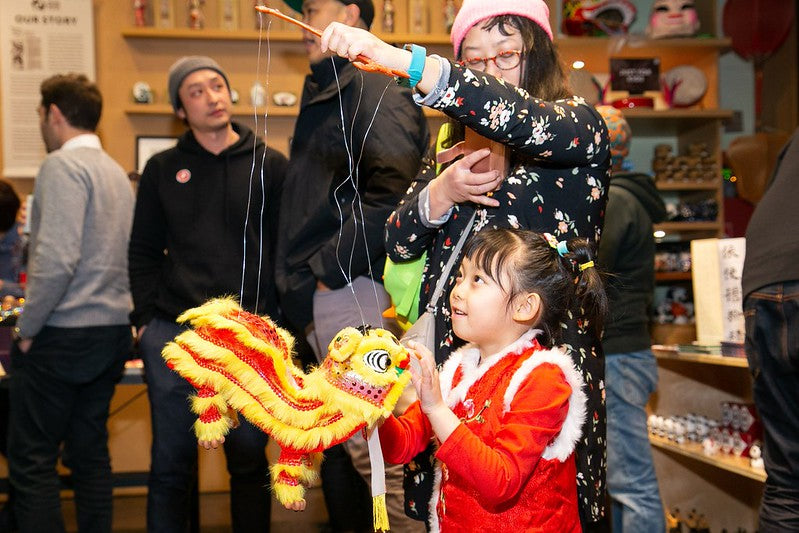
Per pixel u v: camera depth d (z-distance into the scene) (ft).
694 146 14.07
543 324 4.55
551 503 4.33
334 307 6.60
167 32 13.80
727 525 9.86
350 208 6.63
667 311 12.89
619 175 8.41
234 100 13.93
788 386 6.06
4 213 11.17
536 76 4.86
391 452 4.48
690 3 14.12
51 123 8.96
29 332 8.30
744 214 14.51
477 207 4.88
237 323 3.49
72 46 13.91
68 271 8.25
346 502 9.62
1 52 13.82
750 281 6.22
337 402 3.52
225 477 13.51
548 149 4.40
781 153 6.63
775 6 14.67
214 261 7.82
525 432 4.13
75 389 8.79
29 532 8.48
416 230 5.00
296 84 14.51
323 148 6.79
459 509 4.44
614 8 14.05
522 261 4.41
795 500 6.02
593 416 4.64
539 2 4.90
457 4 14.21
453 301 4.57
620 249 8.05
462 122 4.22
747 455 8.23
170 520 7.85
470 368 4.66
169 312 7.88
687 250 13.46
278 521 11.46
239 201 7.93
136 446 13.29
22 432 8.61
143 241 8.33
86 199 8.52
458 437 4.03
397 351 3.68
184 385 7.85
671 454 9.80
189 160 8.12
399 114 6.50
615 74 14.16
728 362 7.70
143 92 13.88
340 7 6.94
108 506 9.16
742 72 15.42
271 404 3.44
